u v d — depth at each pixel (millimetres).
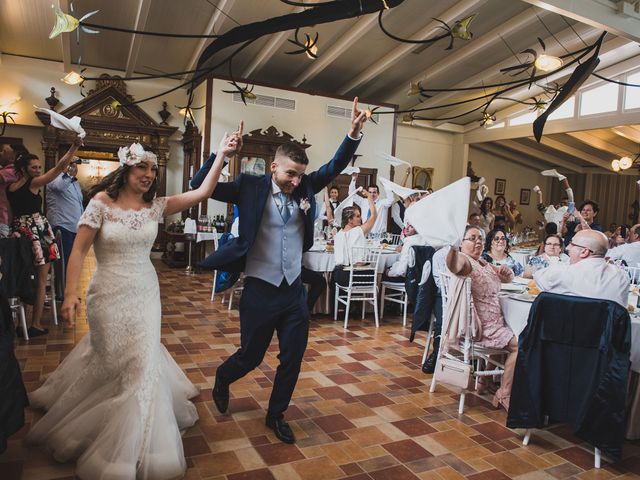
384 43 9180
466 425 2965
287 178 2445
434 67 10047
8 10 7672
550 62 5176
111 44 8977
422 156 13375
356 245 5227
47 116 9172
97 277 2199
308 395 3303
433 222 2807
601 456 2609
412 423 2953
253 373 3586
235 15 7883
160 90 10250
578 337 2561
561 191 16797
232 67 10148
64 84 9625
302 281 2750
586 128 10852
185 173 10148
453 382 3076
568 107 11266
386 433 2805
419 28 8672
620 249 5426
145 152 2203
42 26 8141
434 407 3205
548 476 2436
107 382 2303
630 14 6785
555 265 2984
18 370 2098
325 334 4902
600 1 6691
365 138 10711
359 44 9250
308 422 2891
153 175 2246
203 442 2561
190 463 2352
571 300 2576
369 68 10227
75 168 5359
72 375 2703
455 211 2809
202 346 4234
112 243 2166
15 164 3898
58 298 5199
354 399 3271
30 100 9398
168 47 9094
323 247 5824
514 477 2412
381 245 6242
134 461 1999
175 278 7840
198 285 7281
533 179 16234
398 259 5887
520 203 16000
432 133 13469
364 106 10617
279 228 2508
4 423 1990
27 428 2555
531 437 2854
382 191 10836
